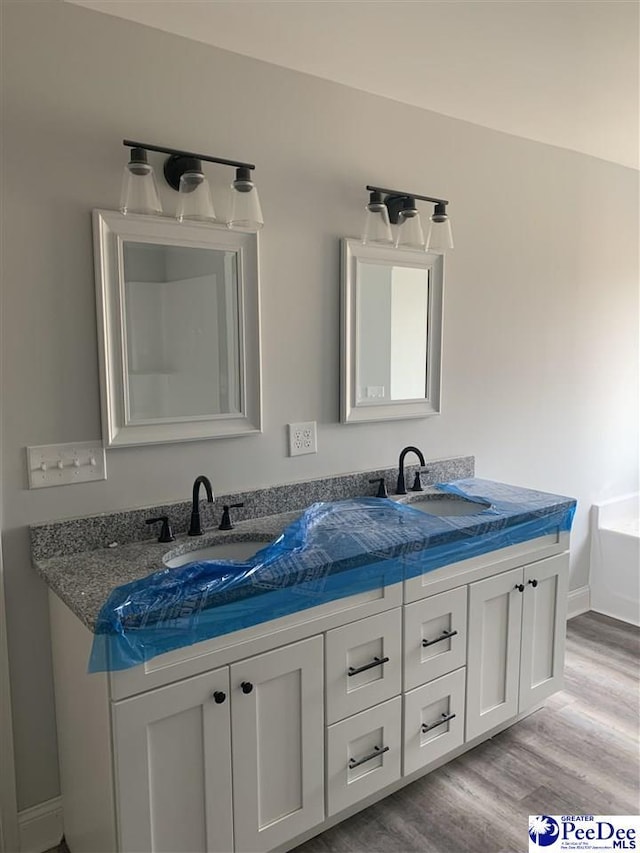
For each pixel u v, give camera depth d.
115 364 1.79
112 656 1.32
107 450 1.82
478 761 2.15
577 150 2.94
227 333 1.99
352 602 1.72
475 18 1.75
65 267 1.70
